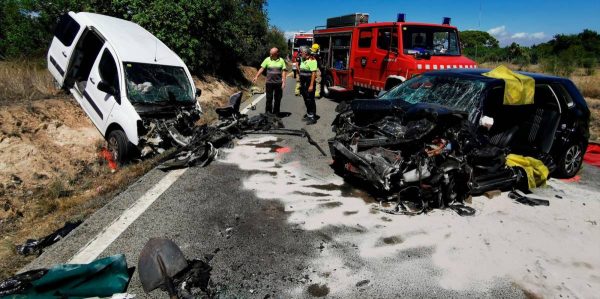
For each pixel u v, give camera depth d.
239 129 7.58
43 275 2.85
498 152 4.63
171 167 5.57
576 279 3.29
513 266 3.43
